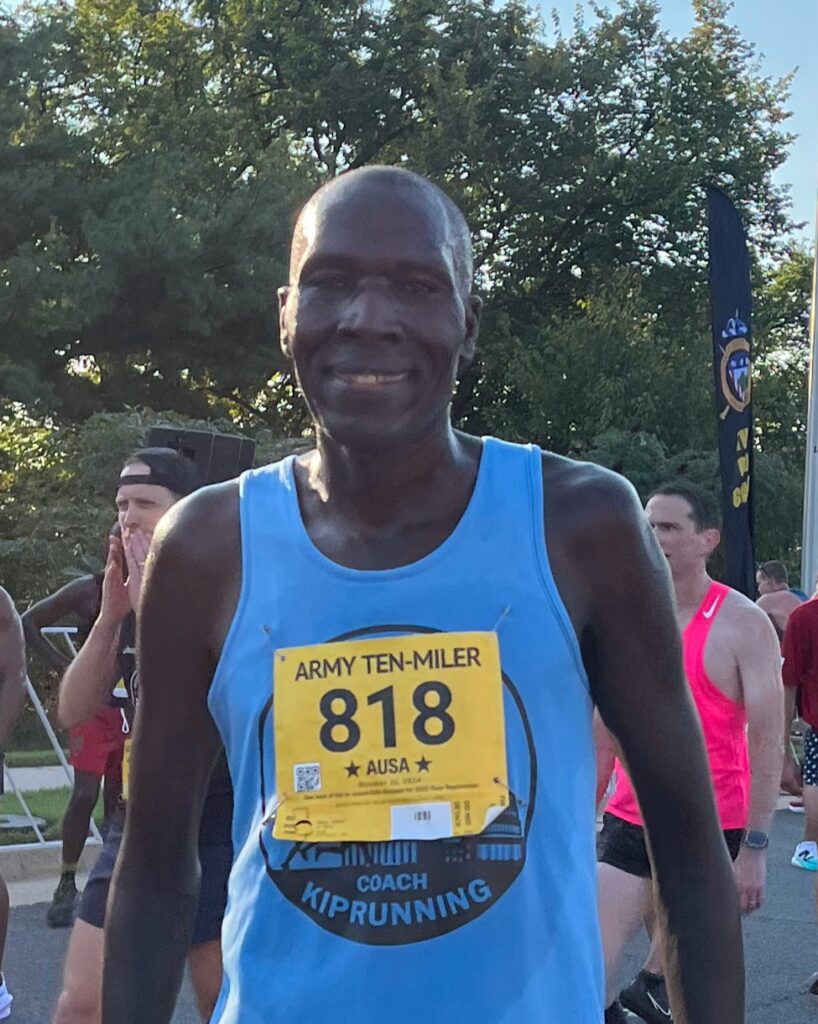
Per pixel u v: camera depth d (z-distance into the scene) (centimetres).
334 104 2817
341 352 164
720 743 471
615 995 444
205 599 176
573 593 169
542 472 173
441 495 170
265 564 171
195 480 415
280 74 2847
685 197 2873
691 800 176
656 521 470
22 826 886
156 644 179
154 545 180
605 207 2922
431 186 170
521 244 2947
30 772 1257
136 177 2283
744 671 464
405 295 165
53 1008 551
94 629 412
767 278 3259
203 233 2277
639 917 444
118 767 400
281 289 179
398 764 162
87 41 2634
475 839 161
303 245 169
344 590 166
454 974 159
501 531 168
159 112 2569
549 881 163
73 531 1827
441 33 2836
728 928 177
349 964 160
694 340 2745
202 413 2470
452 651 163
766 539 2655
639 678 173
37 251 2211
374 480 167
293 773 164
